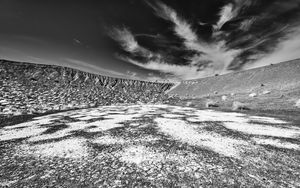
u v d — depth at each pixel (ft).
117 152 45.14
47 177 32.35
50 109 151.74
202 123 83.35
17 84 276.82
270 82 282.77
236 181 29.17
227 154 42.50
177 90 644.69
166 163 37.35
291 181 29.09
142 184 28.73
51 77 399.24
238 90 325.62
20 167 37.50
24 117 113.91
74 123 90.12
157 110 146.61
